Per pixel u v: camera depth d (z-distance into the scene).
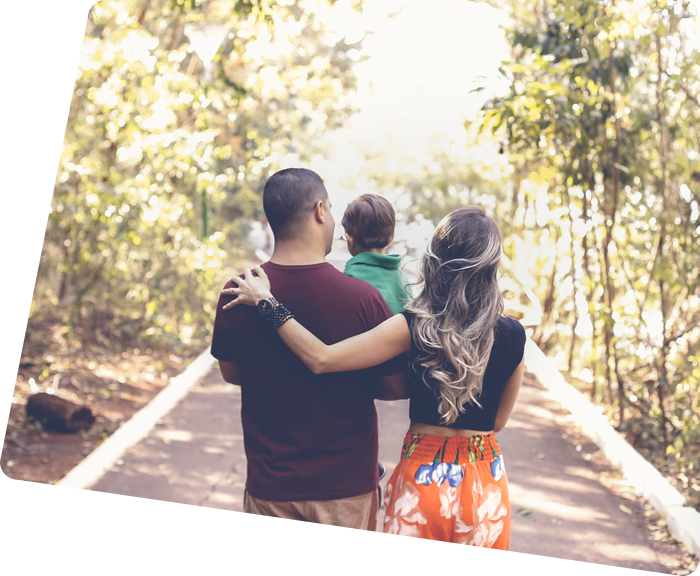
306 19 12.09
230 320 2.29
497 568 2.32
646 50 6.59
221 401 7.69
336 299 2.28
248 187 14.35
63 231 8.50
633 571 3.88
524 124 6.25
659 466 5.64
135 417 6.57
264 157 11.33
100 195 7.95
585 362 8.71
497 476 2.33
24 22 4.95
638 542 4.26
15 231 7.57
